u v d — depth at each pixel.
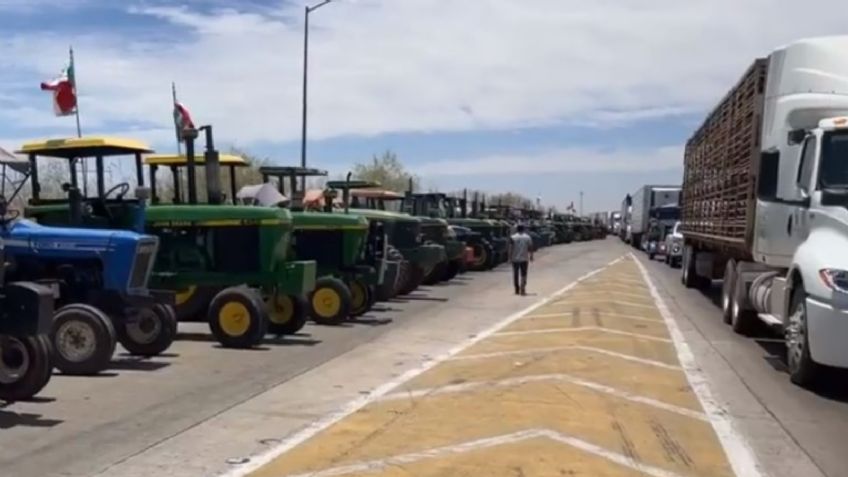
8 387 8.70
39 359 8.68
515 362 11.47
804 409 9.30
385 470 6.77
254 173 23.95
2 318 8.23
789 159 12.41
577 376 10.45
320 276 16.59
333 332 14.78
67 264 10.81
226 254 13.77
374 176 59.06
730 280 16.58
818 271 9.98
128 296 10.89
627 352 12.62
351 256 16.78
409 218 21.44
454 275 27.00
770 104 13.19
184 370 10.95
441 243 25.34
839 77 12.37
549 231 59.91
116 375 10.52
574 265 37.62
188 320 13.96
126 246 10.81
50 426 8.05
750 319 14.98
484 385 9.93
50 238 10.77
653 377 10.75
